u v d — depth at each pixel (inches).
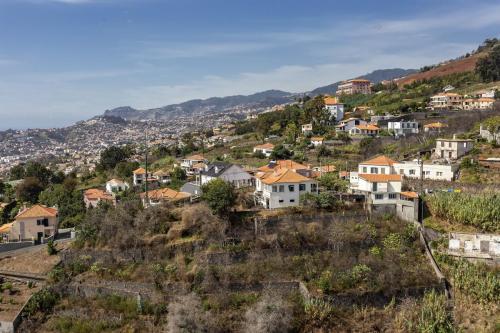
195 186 4099.4
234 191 2913.4
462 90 7229.3
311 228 2596.0
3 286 2561.5
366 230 2605.8
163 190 3978.8
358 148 5022.1
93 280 2475.4
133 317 2220.7
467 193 2957.7
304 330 2098.9
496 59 7431.1
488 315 2144.4
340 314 2154.3
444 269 2416.3
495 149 3836.1
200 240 2522.1
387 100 7716.5
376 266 2364.7
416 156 4119.1
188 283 2310.5
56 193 4601.4
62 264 2667.3
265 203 2982.3
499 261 2416.3
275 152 5044.3
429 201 2886.3
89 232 2783.0
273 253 2456.9
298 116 7298.2
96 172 7066.9
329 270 2349.9
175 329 2046.0
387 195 2896.2
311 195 2866.6
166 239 2588.6
